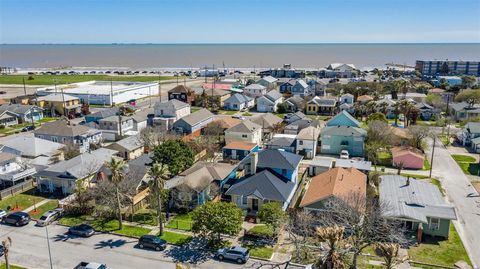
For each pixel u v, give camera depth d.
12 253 39.50
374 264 36.56
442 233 42.34
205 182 50.06
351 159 68.62
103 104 123.38
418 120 101.56
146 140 73.00
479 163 67.25
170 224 45.97
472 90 120.81
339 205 39.38
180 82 182.62
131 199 48.00
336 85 147.00
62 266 37.25
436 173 63.12
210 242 41.31
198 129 85.81
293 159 54.25
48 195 54.66
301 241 38.38
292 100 115.19
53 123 79.19
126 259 38.53
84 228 43.44
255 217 46.41
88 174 55.12
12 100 115.94
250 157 54.25
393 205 43.97
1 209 49.12
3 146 66.62
